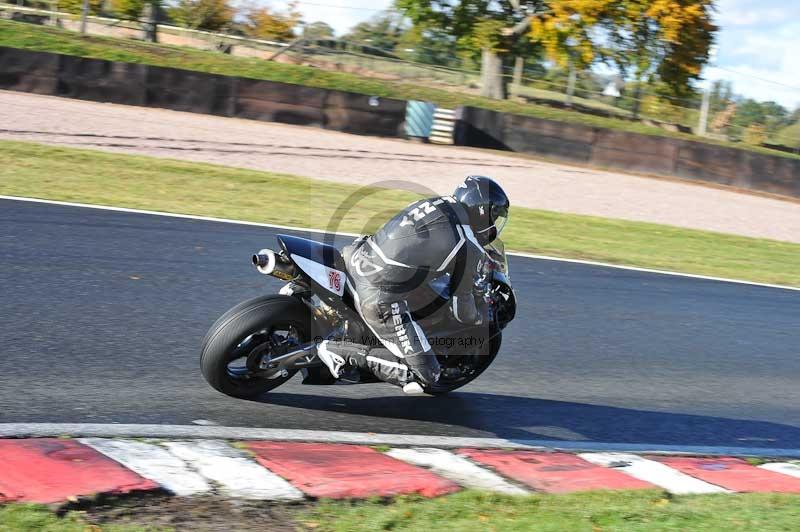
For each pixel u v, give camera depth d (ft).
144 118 162.81
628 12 223.92
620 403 47.75
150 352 45.55
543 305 67.51
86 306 52.31
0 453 29.30
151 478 28.53
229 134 158.10
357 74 264.72
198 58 225.76
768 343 66.08
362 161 147.64
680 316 70.54
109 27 297.33
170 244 72.02
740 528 28.66
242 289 61.31
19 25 222.89
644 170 187.11
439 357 41.16
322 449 33.94
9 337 44.75
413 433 38.88
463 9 266.57
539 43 262.47
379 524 26.35
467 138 190.08
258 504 27.45
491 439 39.37
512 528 26.96
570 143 188.55
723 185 185.26
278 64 231.30
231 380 38.91
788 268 103.76
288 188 112.37
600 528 27.61
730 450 42.01
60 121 145.38
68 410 36.04
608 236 108.27
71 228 72.90
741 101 244.83
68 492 26.43
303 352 37.78
